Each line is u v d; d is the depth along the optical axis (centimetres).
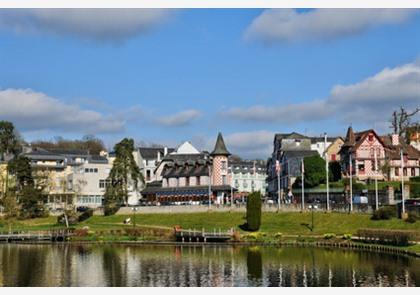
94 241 13275
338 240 11662
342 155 17175
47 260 10094
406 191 13938
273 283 7675
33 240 13600
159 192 18138
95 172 19438
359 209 13225
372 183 15938
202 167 17750
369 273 8075
